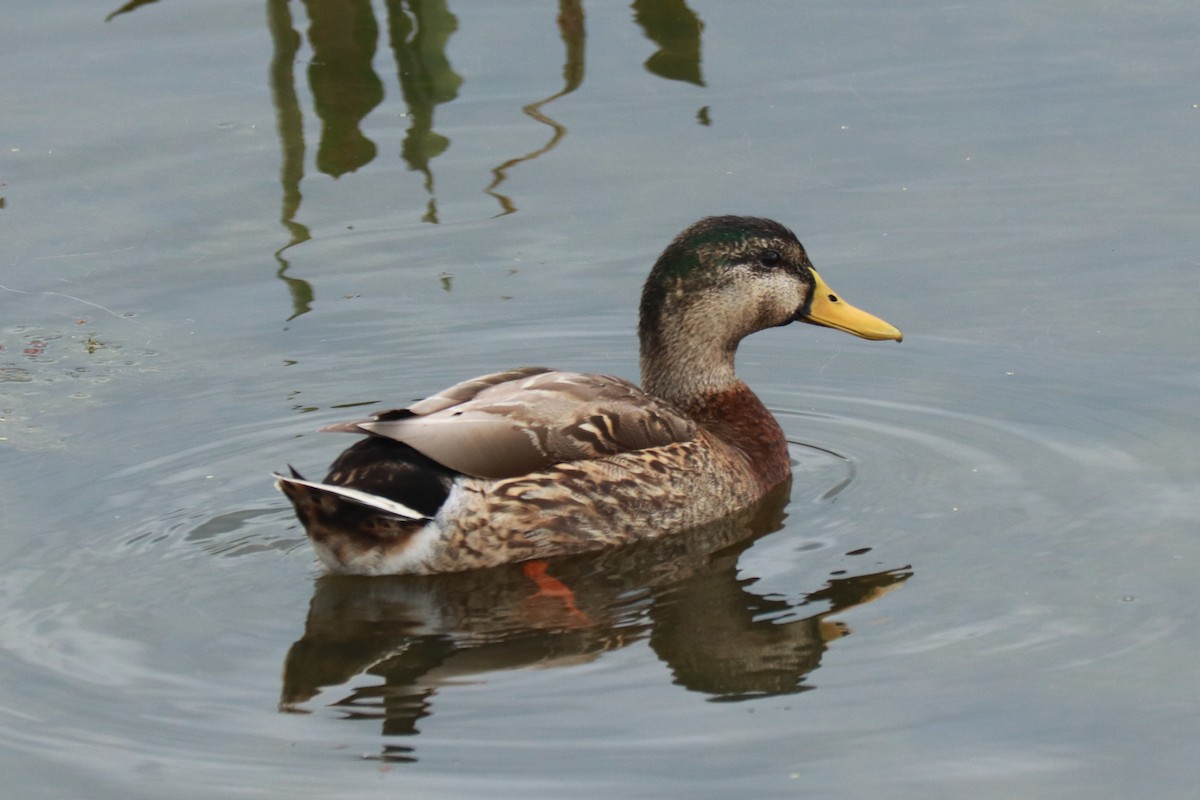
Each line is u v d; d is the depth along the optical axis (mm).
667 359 13781
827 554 11867
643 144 18422
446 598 11406
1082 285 15859
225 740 9547
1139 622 10539
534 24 20875
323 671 10352
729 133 18594
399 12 19719
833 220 17078
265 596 11383
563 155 18281
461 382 13688
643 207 17344
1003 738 9359
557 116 18969
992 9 21188
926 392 14523
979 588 11125
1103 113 18719
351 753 9375
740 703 9797
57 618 11031
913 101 19094
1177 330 14977
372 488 11422
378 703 9930
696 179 17797
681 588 11523
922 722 9531
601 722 9633
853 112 18938
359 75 19656
